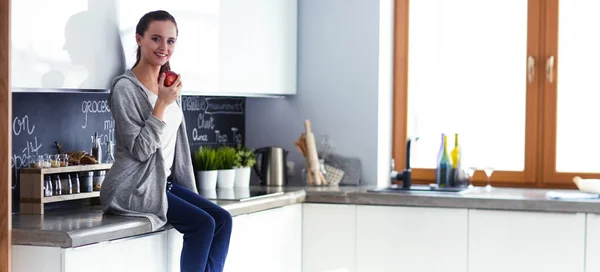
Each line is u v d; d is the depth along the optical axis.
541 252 4.46
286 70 5.29
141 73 3.63
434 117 5.44
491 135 5.33
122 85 3.50
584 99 5.15
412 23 5.47
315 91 5.43
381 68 5.29
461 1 5.36
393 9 5.48
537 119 5.23
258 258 4.41
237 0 4.69
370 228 4.77
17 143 3.65
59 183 3.60
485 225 4.55
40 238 3.06
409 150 5.05
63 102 3.90
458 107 5.39
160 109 3.45
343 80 5.35
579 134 5.17
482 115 5.34
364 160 5.31
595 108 5.14
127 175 3.50
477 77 5.35
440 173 5.08
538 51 5.21
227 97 5.43
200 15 4.31
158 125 3.44
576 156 5.18
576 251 4.40
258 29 4.92
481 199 4.54
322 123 5.41
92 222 3.28
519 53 5.26
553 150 5.20
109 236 3.22
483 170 5.08
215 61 4.47
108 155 4.11
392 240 4.72
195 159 4.91
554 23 5.18
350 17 5.32
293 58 5.38
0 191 3.07
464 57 5.37
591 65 5.13
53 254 3.06
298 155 5.48
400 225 4.70
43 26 3.28
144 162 3.51
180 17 4.13
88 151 4.05
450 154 5.14
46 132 3.80
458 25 5.37
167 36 3.61
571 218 4.41
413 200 4.66
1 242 3.07
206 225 3.55
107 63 3.62
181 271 3.59
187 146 3.83
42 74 3.28
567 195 4.59
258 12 4.92
